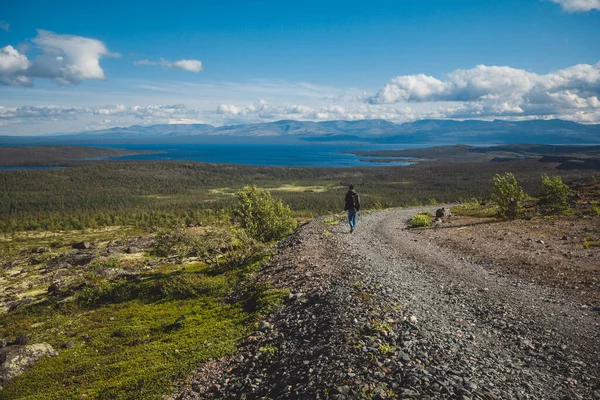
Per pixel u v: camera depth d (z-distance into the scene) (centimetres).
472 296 1216
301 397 679
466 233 2428
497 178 2977
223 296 1859
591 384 675
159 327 1595
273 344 1062
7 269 4697
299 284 1542
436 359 752
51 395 1081
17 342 1656
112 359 1311
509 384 673
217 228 2656
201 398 888
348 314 1055
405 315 1014
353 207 2595
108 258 4053
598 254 1592
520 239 2069
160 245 2534
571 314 1018
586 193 3750
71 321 1947
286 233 3080
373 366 731
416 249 2031
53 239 11575
